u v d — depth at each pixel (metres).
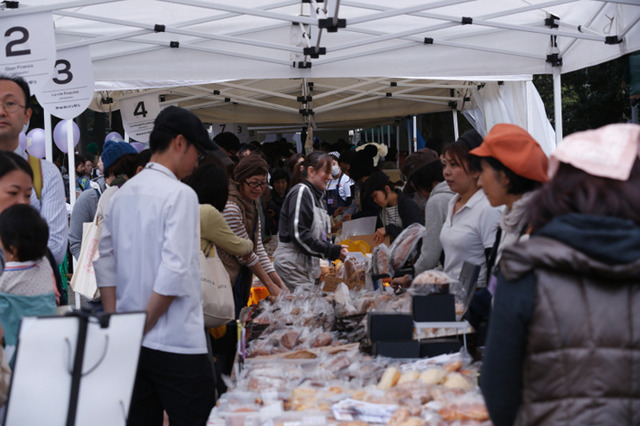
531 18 6.29
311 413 2.54
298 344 3.62
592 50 6.10
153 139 3.22
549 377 1.64
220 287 4.13
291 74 6.30
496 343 1.72
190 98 10.38
